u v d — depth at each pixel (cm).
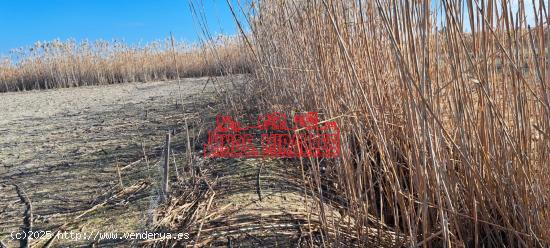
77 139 348
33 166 270
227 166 226
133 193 200
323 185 193
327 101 148
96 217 176
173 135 325
